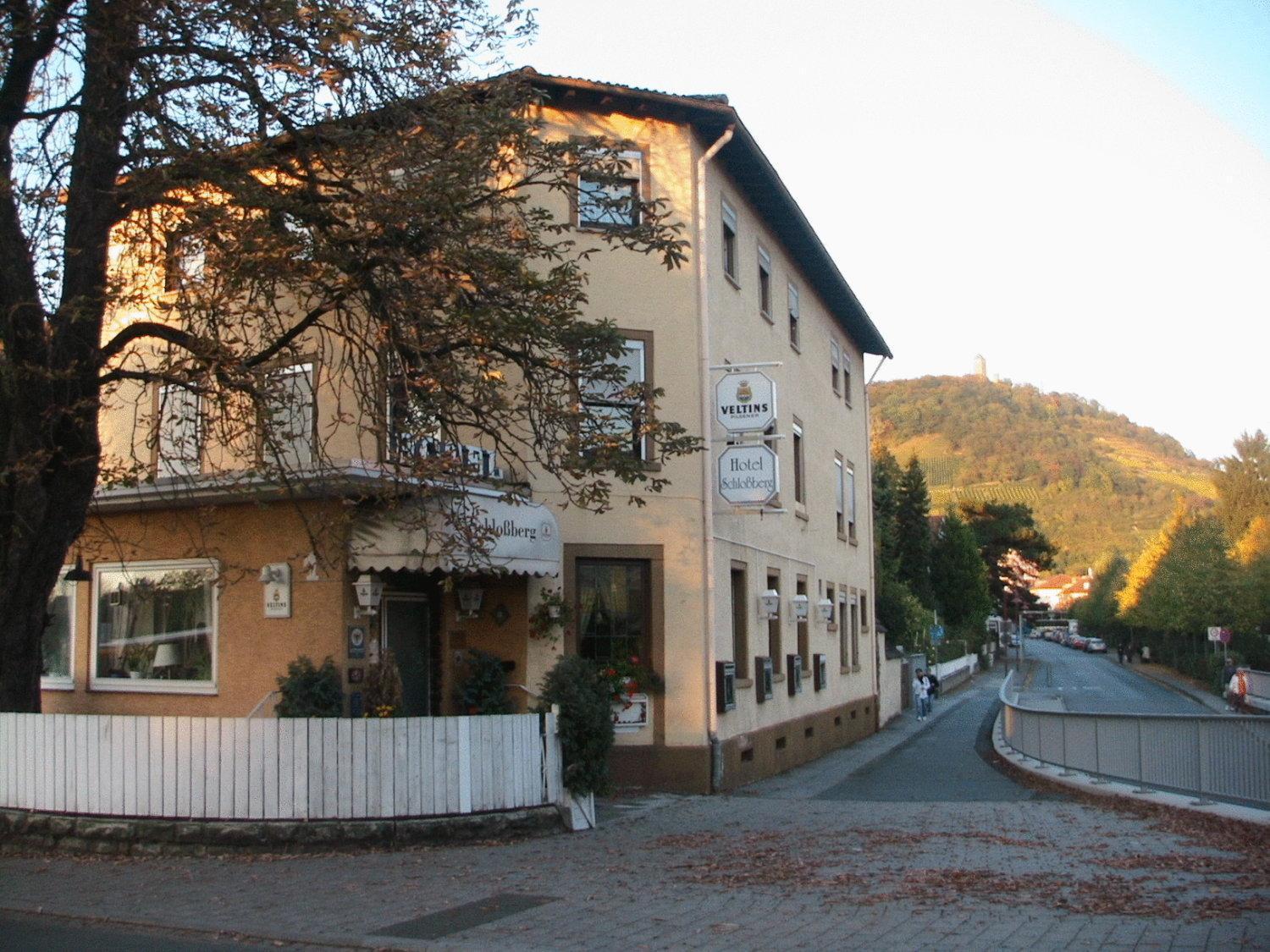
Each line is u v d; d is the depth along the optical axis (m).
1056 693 61.06
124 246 15.32
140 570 16.42
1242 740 14.39
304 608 14.84
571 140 13.66
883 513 66.00
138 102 12.79
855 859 11.38
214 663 15.51
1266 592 65.75
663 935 8.37
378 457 14.98
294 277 12.64
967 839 12.78
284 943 8.47
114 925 9.09
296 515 15.00
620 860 11.34
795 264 26.42
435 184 12.29
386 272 12.62
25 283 12.27
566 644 17.14
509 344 12.85
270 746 11.73
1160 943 7.87
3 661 12.70
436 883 10.24
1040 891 9.68
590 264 18.22
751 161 20.77
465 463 13.07
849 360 32.88
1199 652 72.81
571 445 12.79
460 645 16.75
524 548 15.55
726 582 19.48
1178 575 69.75
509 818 12.45
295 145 13.73
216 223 12.54
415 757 12.01
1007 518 98.00
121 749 12.02
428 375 12.45
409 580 16.23
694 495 18.36
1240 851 11.80
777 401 24.05
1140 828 13.62
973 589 83.62
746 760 20.22
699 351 18.81
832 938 8.18
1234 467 83.81
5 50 12.32
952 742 31.05
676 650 18.00
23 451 12.28
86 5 12.35
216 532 15.60
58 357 12.45
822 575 27.95
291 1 11.94
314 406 13.33
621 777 17.61
